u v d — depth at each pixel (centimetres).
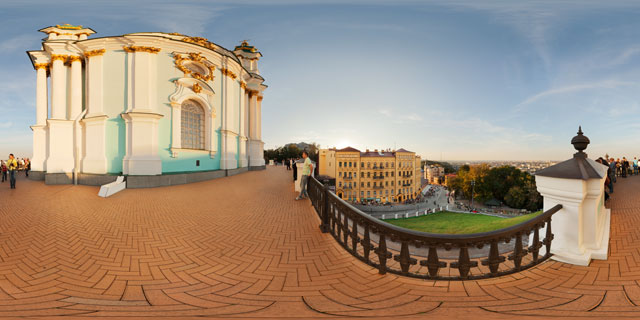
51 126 1326
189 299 272
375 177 4897
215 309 250
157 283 309
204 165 1521
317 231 509
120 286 301
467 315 225
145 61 1288
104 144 1278
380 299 263
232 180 1458
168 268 350
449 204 4822
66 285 301
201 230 515
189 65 1473
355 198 4831
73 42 1332
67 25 1444
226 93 1647
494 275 273
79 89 1395
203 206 748
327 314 237
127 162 1220
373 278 309
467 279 267
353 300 264
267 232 503
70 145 1362
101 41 1288
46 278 316
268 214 650
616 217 512
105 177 1231
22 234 469
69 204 761
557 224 330
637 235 395
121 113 1255
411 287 281
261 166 2356
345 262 359
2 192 1003
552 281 274
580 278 277
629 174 1853
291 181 1418
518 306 234
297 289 291
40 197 888
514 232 277
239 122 1889
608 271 288
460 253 267
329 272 331
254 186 1205
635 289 251
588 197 323
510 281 279
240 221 583
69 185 1264
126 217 610
